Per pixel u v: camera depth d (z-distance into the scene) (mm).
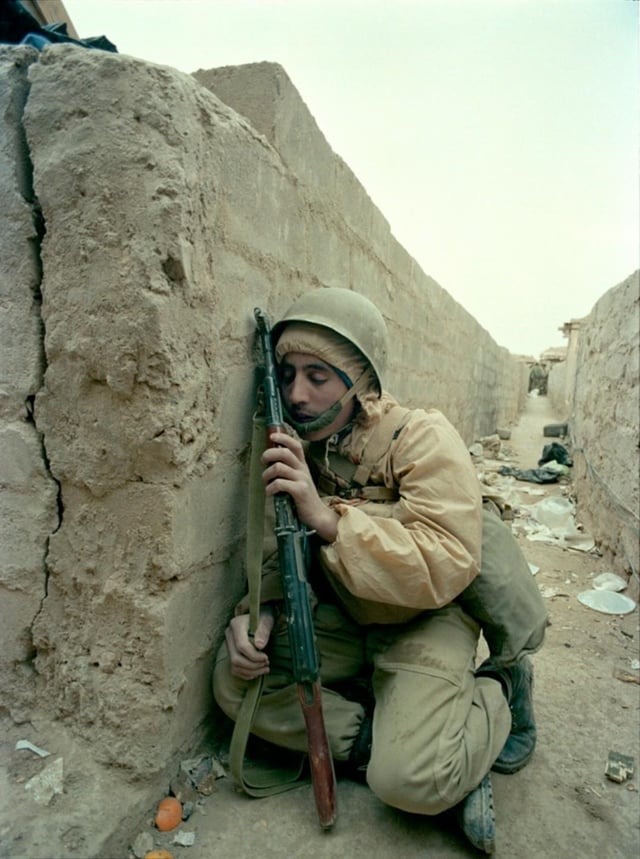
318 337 1397
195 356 1294
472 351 8266
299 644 1274
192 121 1221
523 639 1497
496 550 1507
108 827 1161
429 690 1336
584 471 4809
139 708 1289
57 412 1286
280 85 1714
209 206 1308
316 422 1428
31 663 1423
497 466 7242
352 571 1289
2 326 1298
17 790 1224
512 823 1416
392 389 3789
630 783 1582
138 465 1244
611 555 3432
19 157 1229
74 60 1164
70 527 1328
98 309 1193
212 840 1266
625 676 2156
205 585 1450
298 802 1389
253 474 1424
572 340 13219
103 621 1314
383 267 3334
